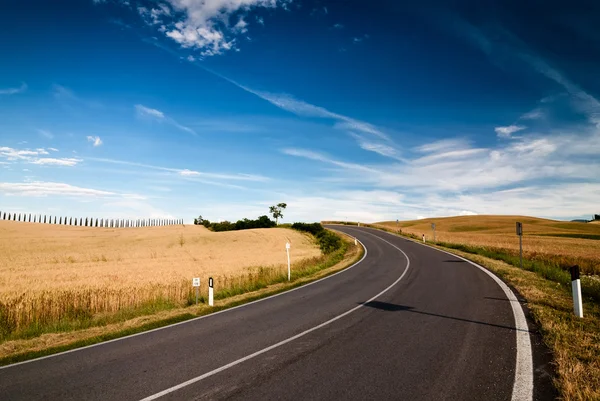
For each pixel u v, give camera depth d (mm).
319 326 8805
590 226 84438
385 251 31844
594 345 6289
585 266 21641
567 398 4539
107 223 101062
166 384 5648
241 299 13680
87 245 50938
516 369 5578
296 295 13836
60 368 6652
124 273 22625
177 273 22000
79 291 14664
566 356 5828
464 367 5777
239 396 5102
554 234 65875
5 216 88562
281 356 6730
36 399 5324
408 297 12031
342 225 85500
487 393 4867
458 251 29781
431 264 21328
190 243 56188
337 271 21141
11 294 14047
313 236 62094
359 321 9086
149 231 75125
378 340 7418
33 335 10539
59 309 13523
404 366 5949
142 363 6688
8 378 6266
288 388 5301
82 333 9484
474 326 8062
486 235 61031
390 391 5062
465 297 11484
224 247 51531
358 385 5297
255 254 40375
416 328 8164
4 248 45094
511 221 102062
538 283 13188
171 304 13859
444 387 5105
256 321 9750
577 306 8344
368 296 12641
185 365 6473
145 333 9086
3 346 8453
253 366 6270
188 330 9133
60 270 25547
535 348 6453
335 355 6641
